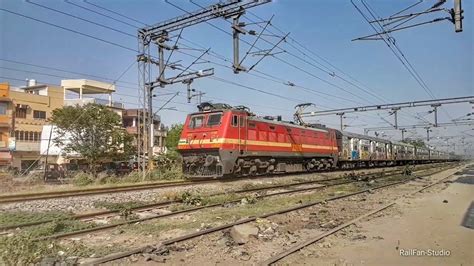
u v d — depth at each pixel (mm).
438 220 11672
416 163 70125
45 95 47969
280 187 20328
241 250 8219
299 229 10484
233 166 23016
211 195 16266
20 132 44281
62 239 9109
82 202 14570
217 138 22359
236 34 19109
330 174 31703
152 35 25266
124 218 11570
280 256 7543
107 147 35000
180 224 10906
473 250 8250
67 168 36906
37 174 29281
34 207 13492
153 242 8984
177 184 19969
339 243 8883
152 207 13789
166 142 56781
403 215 12547
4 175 24750
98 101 55188
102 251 8094
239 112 23594
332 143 36906
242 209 13516
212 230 9758
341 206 14648
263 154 25547
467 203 15352
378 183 24172
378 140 50500
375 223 11195
